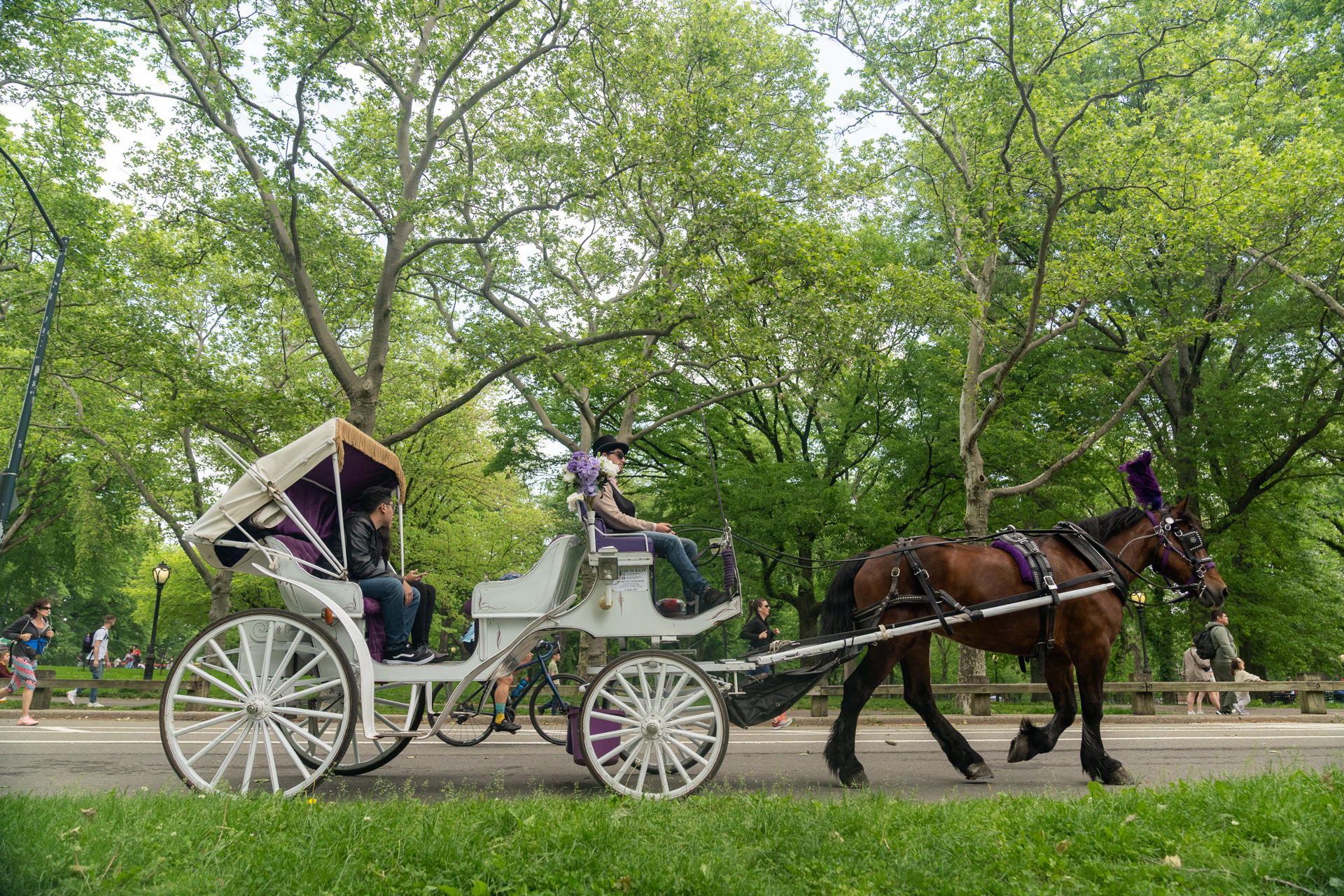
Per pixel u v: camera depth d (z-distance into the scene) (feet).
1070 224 56.49
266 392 58.18
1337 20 59.88
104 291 64.54
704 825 15.40
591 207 64.75
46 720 45.65
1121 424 84.94
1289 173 52.39
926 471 79.20
